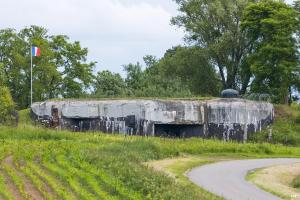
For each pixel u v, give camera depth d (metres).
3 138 58.91
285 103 84.06
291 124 76.62
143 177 37.00
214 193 37.53
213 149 63.06
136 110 71.00
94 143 57.25
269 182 44.19
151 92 85.44
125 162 44.16
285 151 65.62
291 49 81.75
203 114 73.06
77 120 72.88
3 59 87.25
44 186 35.47
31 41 86.62
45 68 85.88
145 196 33.31
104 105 71.88
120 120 71.44
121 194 33.75
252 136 74.00
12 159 44.97
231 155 62.59
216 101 73.94
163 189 34.28
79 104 72.38
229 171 49.28
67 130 68.62
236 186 41.12
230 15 86.75
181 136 73.31
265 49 81.62
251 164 54.94
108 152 50.50
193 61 87.19
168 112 71.69
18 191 34.03
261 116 75.38
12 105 70.50
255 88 84.06
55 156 46.34
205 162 55.41
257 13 83.50
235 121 73.50
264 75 82.94
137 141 58.59
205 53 87.06
